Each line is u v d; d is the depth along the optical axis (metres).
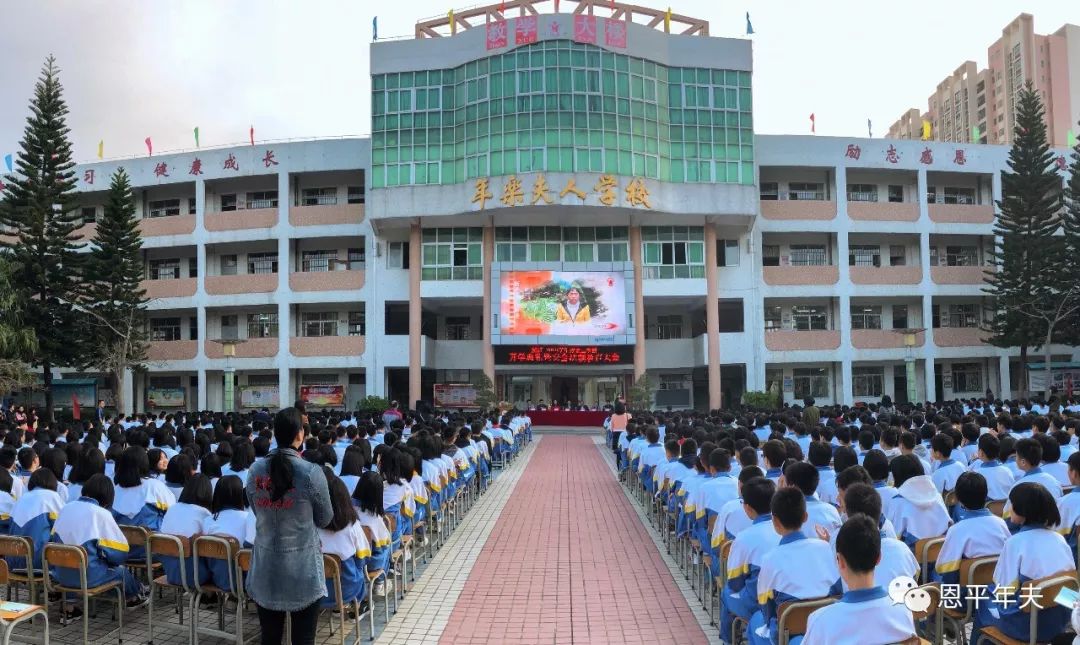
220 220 34.41
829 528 5.36
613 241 33.25
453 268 33.03
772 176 35.66
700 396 36.09
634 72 31.84
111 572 6.63
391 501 7.88
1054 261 31.25
